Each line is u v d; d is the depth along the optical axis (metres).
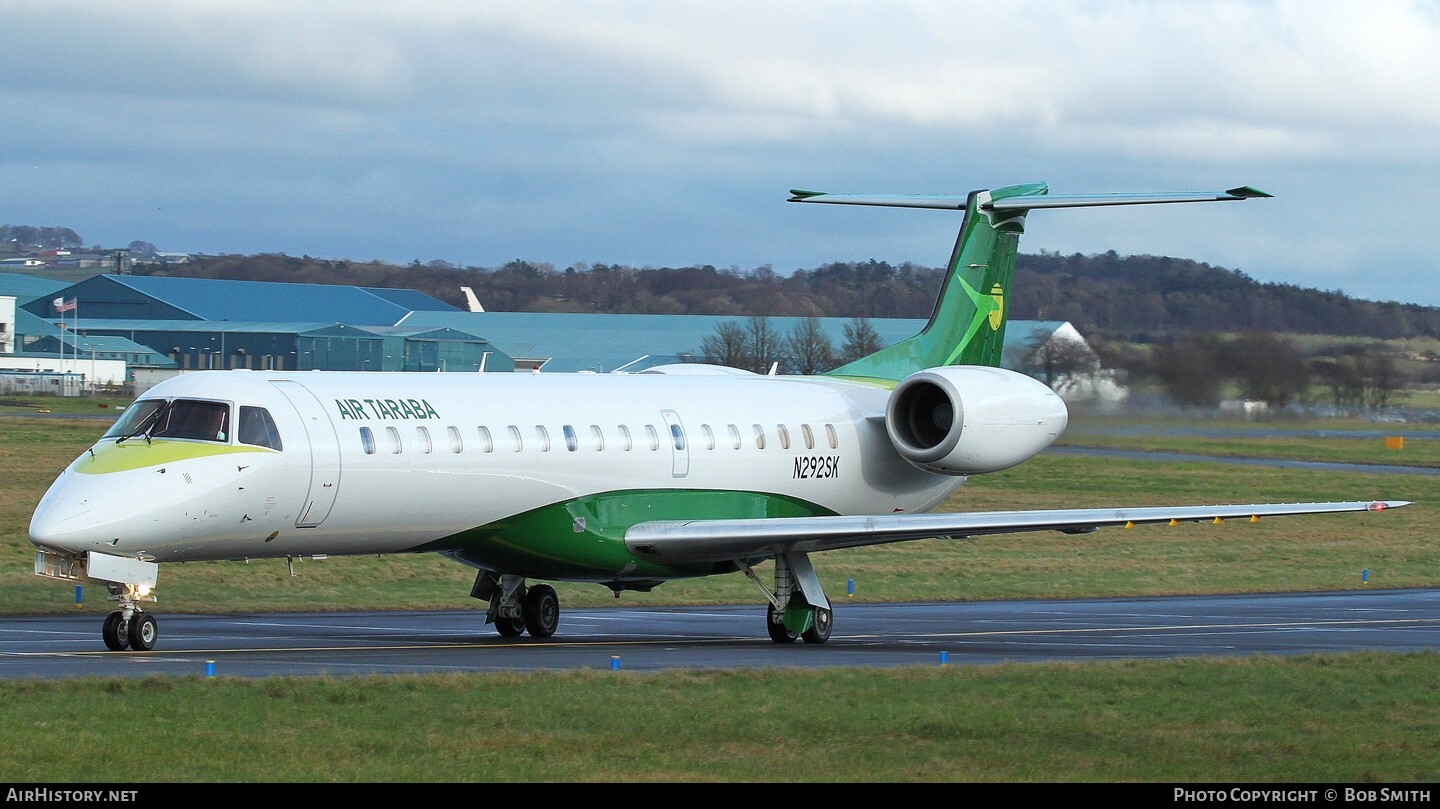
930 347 98.38
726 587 112.69
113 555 63.50
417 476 71.31
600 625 88.94
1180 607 104.12
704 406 85.50
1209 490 188.75
